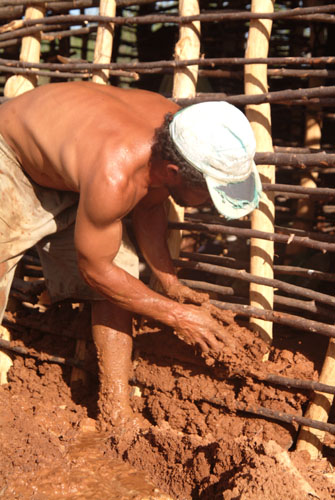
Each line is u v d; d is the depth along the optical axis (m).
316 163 2.55
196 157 2.12
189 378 2.75
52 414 2.88
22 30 3.59
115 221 2.25
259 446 2.21
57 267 2.89
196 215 3.18
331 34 4.75
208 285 2.97
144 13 6.53
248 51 2.87
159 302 2.44
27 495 2.21
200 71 3.08
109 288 2.40
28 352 3.22
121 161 2.18
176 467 2.38
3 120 2.60
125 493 2.28
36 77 3.67
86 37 6.11
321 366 2.64
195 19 2.96
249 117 2.83
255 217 2.81
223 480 2.18
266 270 2.80
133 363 2.95
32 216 2.67
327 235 2.73
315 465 2.46
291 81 5.31
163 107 2.51
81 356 3.09
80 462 2.46
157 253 2.77
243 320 3.20
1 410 2.70
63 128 2.37
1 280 2.69
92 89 2.54
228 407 2.67
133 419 2.78
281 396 2.61
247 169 2.16
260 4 2.82
